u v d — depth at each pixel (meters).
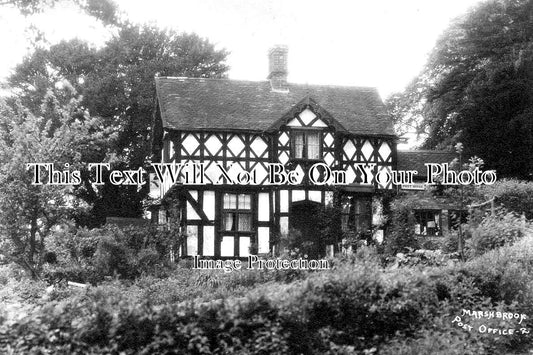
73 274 16.56
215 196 22.92
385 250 19.30
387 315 9.10
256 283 13.70
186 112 23.67
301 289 8.70
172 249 21.03
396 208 20.53
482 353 8.83
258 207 23.38
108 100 31.34
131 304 7.69
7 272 18.00
